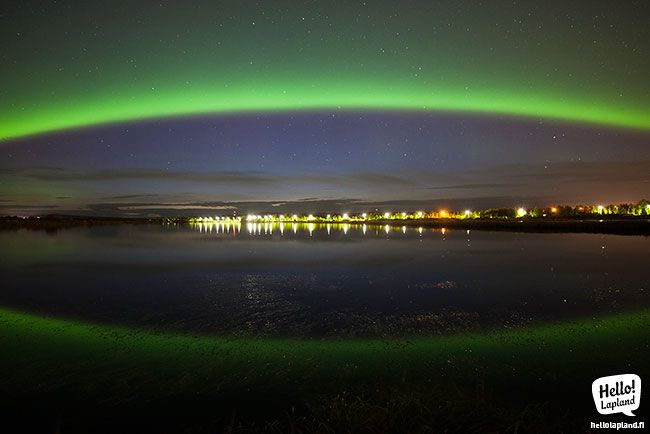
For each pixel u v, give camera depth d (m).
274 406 5.79
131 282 16.31
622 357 7.46
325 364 7.28
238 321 10.21
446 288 14.53
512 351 7.86
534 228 55.50
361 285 15.33
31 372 6.96
